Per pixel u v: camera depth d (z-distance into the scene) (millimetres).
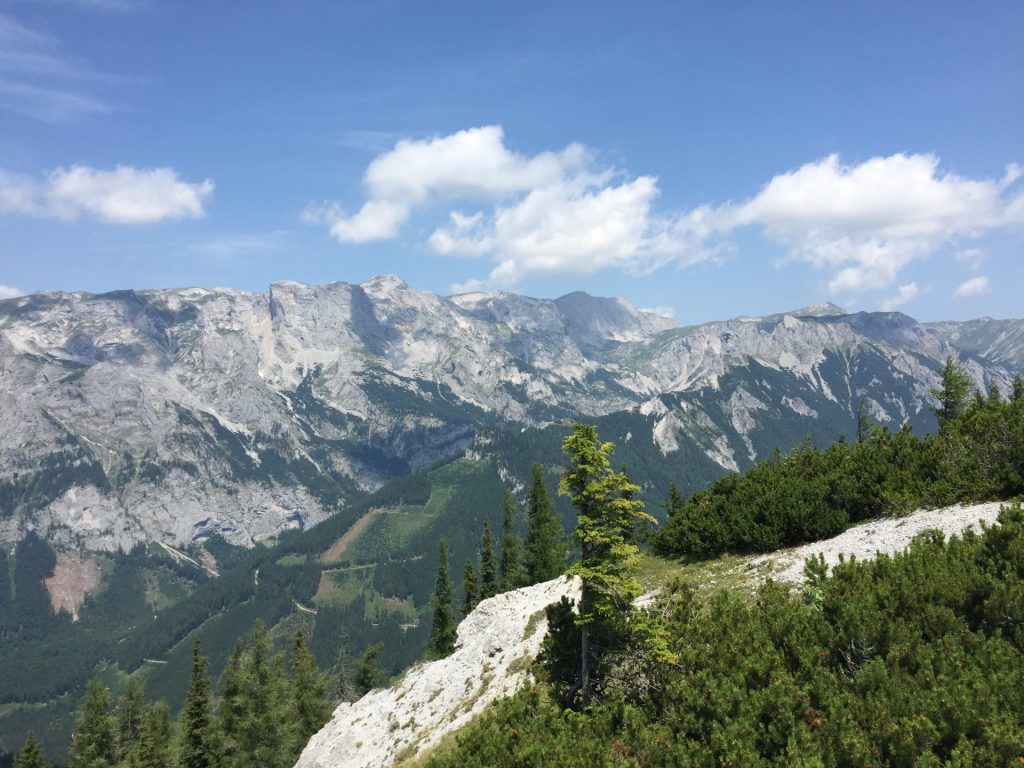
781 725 14242
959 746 12195
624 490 21453
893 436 37781
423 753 31125
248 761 76812
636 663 19672
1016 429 29500
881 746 13062
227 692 79625
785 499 32781
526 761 16391
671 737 15320
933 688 13953
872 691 14477
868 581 19016
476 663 38094
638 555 21547
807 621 17734
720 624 19438
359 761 38094
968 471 29453
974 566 18547
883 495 31109
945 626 16391
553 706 20312
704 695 16016
